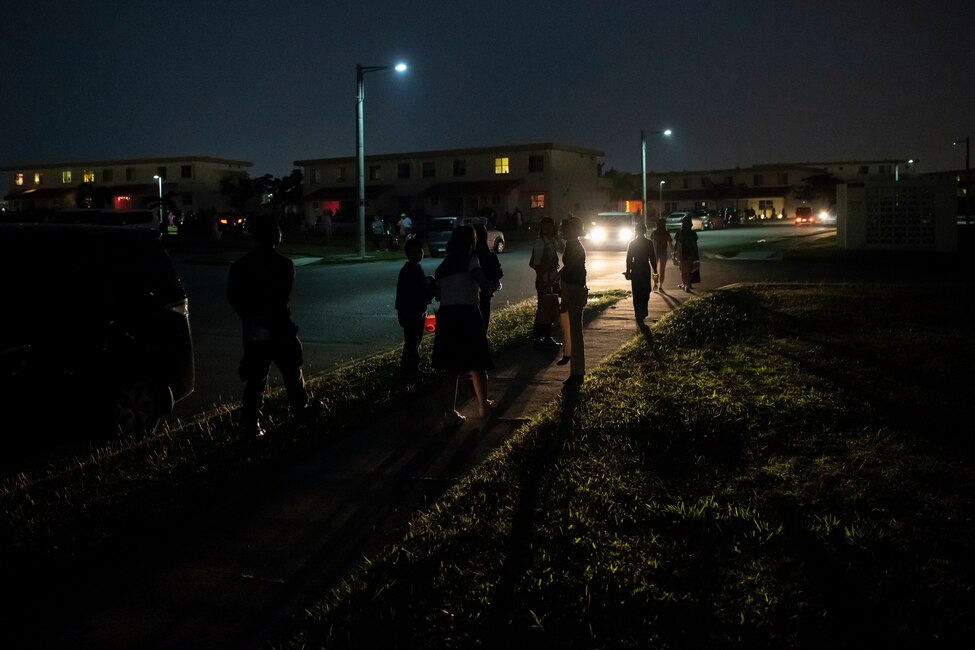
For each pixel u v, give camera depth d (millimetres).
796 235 49125
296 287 21250
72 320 6531
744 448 6293
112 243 7195
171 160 82562
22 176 87000
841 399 7605
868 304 14422
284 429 7242
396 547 4656
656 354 10375
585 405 7773
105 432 6754
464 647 3697
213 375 10227
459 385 9016
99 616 4129
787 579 4203
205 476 6020
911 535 4641
